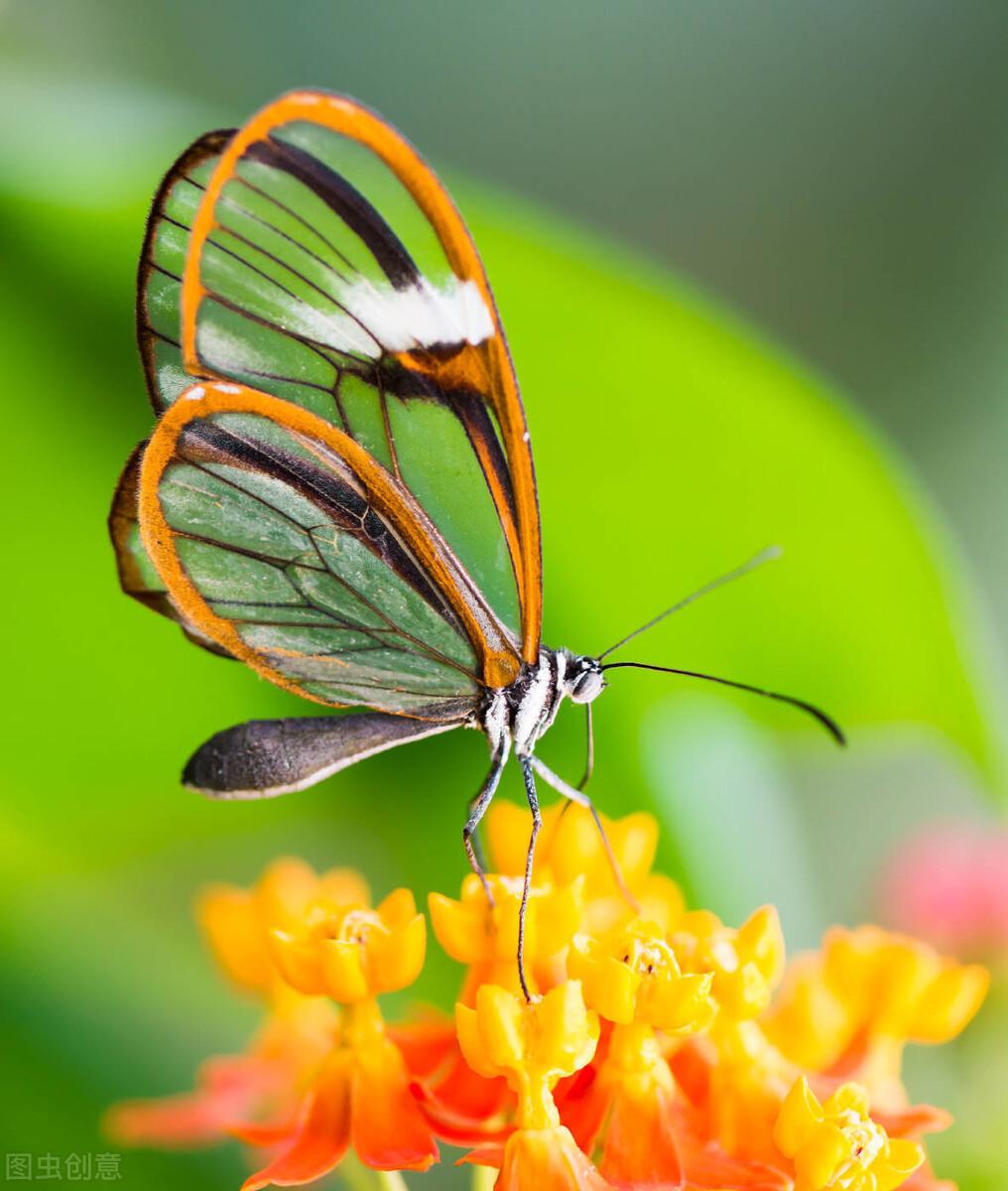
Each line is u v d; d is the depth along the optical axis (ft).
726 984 0.71
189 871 0.86
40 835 0.83
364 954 0.71
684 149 1.04
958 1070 0.81
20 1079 0.78
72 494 0.80
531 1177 0.69
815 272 1.02
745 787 0.83
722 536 0.80
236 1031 0.81
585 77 1.05
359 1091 0.71
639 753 0.82
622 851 0.74
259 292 0.72
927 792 0.95
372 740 0.74
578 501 0.80
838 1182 0.69
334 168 0.72
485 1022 0.69
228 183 0.71
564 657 0.75
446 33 1.03
